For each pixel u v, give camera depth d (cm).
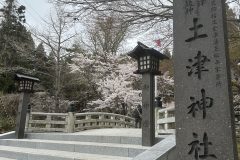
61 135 1173
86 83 2489
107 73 2492
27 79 1315
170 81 2273
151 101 848
